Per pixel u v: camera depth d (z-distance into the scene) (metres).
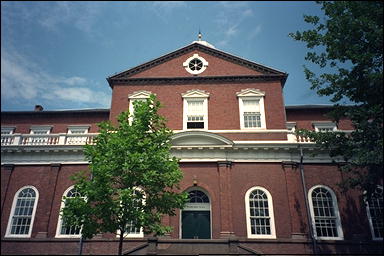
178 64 26.25
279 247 19.88
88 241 20.86
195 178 21.91
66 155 23.55
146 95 25.14
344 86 17.42
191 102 24.83
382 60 16.66
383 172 16.31
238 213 20.97
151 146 16.94
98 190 15.89
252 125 23.89
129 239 20.53
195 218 21.39
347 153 17.55
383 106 16.48
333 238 20.38
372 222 20.83
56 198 22.47
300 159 22.25
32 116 29.08
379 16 16.41
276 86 24.92
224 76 25.25
